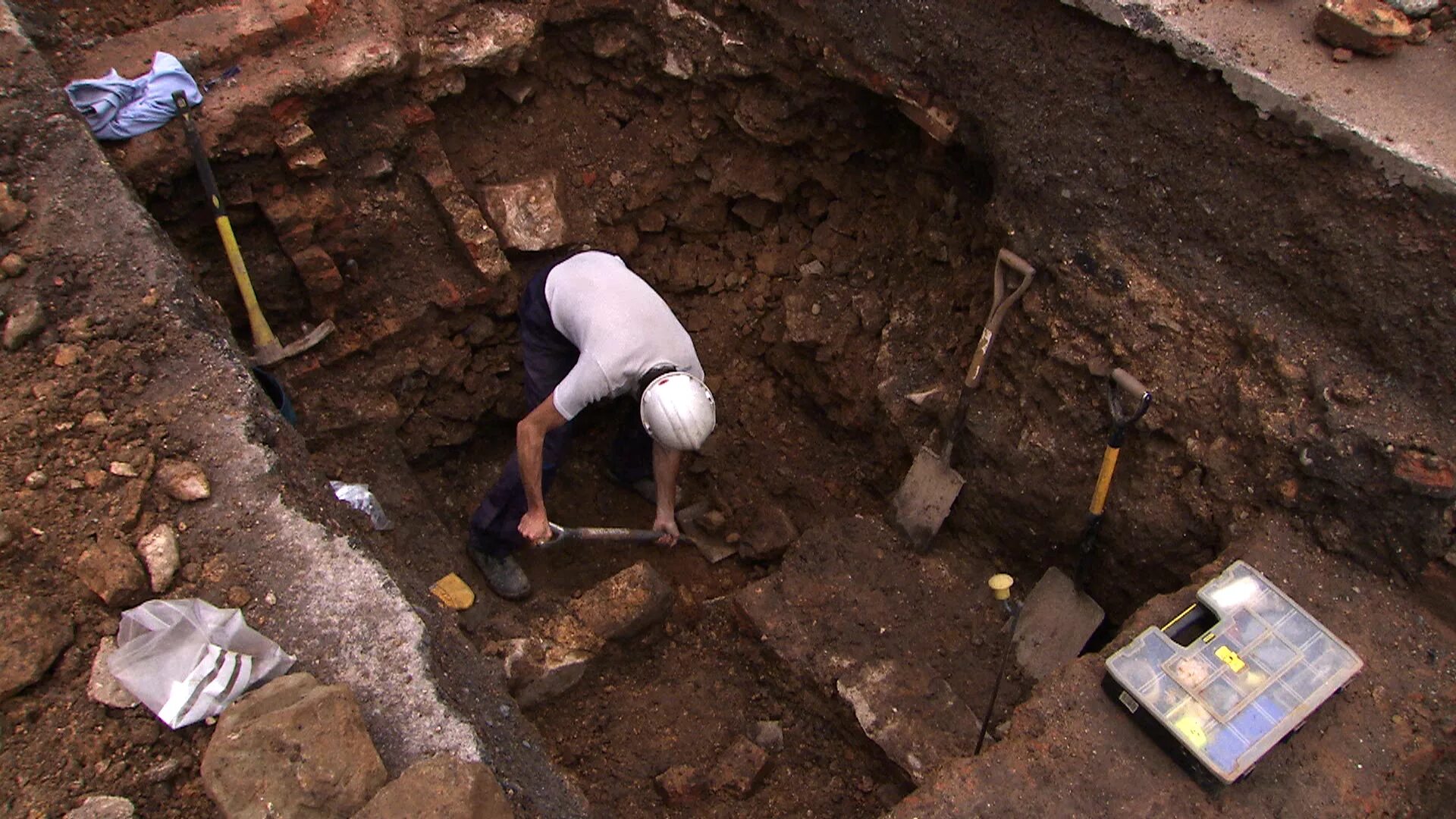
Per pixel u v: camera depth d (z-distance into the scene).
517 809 2.11
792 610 3.27
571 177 4.00
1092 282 3.04
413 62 3.44
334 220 3.40
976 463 3.33
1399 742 2.34
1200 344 2.89
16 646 2.07
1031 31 3.11
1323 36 2.83
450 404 3.84
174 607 2.15
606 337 3.03
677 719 3.24
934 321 3.65
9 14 2.94
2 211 2.63
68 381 2.46
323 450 3.48
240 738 1.90
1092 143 3.04
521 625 3.27
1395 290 2.63
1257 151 2.80
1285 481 2.71
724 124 3.98
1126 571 3.07
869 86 3.47
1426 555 2.54
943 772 2.34
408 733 2.10
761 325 4.16
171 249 2.76
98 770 1.98
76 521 2.28
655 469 3.42
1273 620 2.43
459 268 3.71
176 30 3.24
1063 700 2.40
